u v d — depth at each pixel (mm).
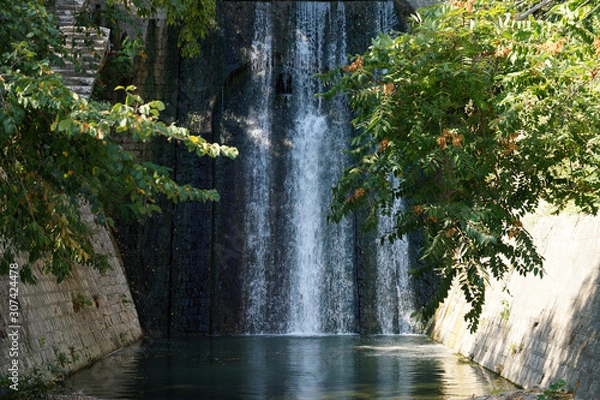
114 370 16484
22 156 8328
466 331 19578
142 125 7480
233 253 26672
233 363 17688
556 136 9289
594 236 13711
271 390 13875
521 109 8953
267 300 26469
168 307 25359
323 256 27062
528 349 14523
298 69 28969
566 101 8867
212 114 27547
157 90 27500
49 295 15953
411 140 9406
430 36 9102
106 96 27016
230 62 28219
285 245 27141
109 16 14734
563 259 14828
